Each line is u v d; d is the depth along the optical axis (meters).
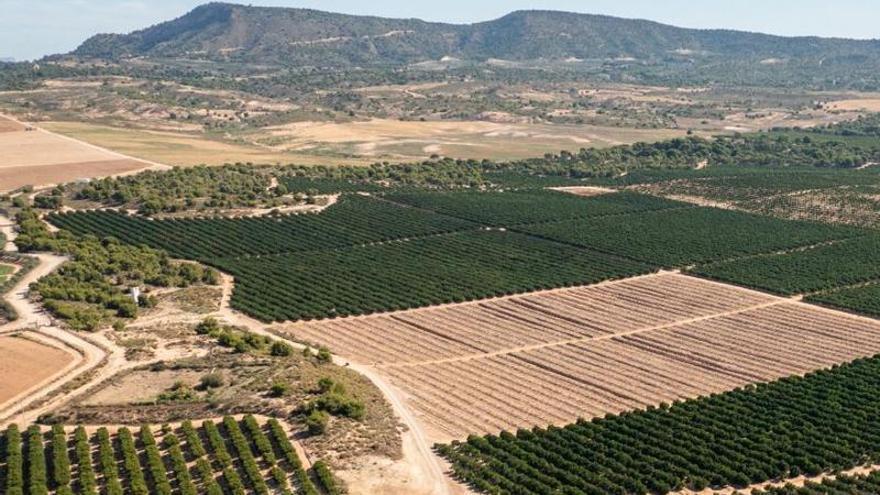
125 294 157.38
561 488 95.50
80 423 102.12
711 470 101.06
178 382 112.12
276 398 108.81
